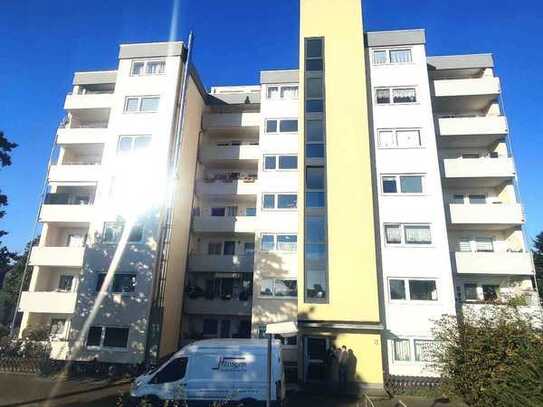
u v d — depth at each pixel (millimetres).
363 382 18781
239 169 30938
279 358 12625
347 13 25891
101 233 23859
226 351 12672
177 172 25062
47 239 26188
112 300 22375
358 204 21938
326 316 20172
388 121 24297
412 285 21344
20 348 21594
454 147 26688
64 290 25844
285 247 24797
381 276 21594
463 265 22438
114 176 24906
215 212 29703
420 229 22250
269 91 28750
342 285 20625
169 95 26047
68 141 27531
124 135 25625
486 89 25625
